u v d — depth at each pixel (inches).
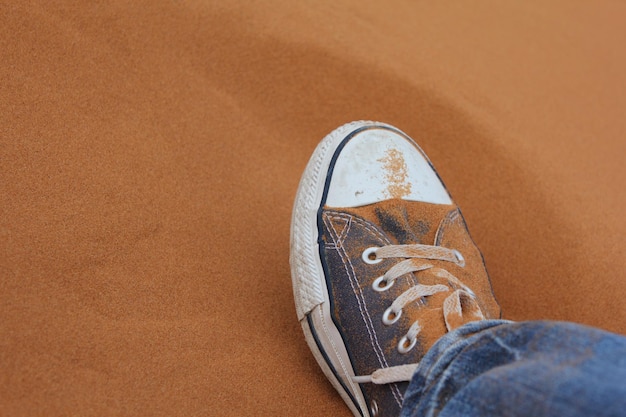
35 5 55.6
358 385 43.2
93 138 52.1
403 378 39.2
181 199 52.6
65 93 53.2
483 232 61.3
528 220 62.5
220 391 42.8
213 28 63.6
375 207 49.1
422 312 41.6
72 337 41.5
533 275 59.2
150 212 50.4
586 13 91.0
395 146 52.9
